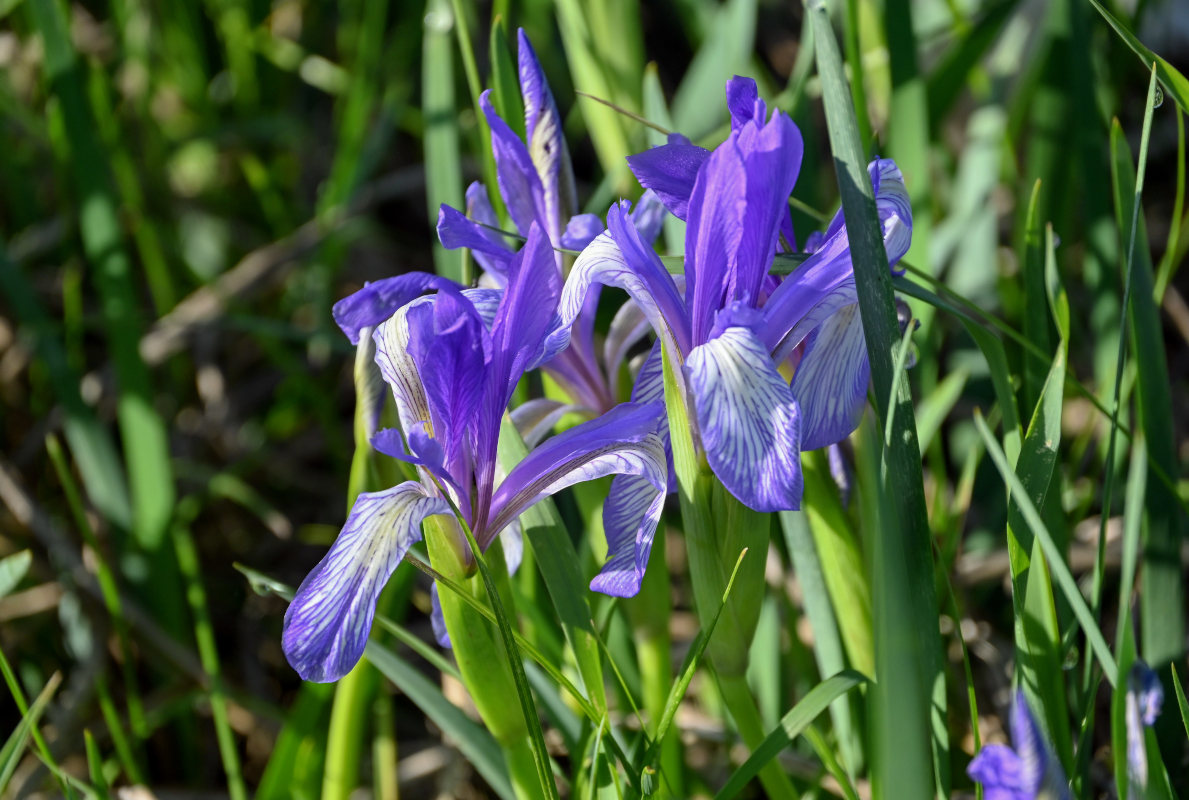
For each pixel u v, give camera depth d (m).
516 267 0.55
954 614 0.58
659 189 0.56
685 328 0.55
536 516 0.57
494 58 0.65
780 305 0.55
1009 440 0.58
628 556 0.56
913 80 0.66
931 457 0.69
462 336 0.54
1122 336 0.58
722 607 0.55
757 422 0.53
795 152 0.55
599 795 0.57
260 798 0.64
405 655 0.77
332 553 0.54
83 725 0.70
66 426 0.75
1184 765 0.61
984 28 0.74
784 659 0.69
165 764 0.72
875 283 0.54
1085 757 0.58
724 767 0.67
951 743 0.65
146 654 0.74
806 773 0.64
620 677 0.58
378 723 0.66
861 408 0.56
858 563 0.59
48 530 0.75
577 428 0.56
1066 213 0.79
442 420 0.55
